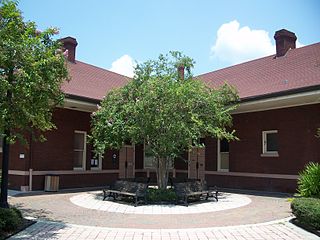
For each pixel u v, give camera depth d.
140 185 13.17
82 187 18.39
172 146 13.36
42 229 8.81
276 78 17.62
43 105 9.40
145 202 13.03
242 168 18.38
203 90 14.70
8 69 8.80
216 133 14.01
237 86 18.97
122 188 13.74
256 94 16.31
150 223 9.78
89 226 9.26
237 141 18.72
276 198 14.80
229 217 10.66
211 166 19.80
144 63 14.68
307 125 15.73
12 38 8.81
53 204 12.73
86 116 18.89
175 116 13.36
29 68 8.66
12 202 13.07
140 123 13.57
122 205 12.67
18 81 8.61
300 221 9.39
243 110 18.08
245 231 8.81
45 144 16.80
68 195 15.21
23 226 8.91
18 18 9.27
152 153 14.09
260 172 17.55
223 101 15.58
